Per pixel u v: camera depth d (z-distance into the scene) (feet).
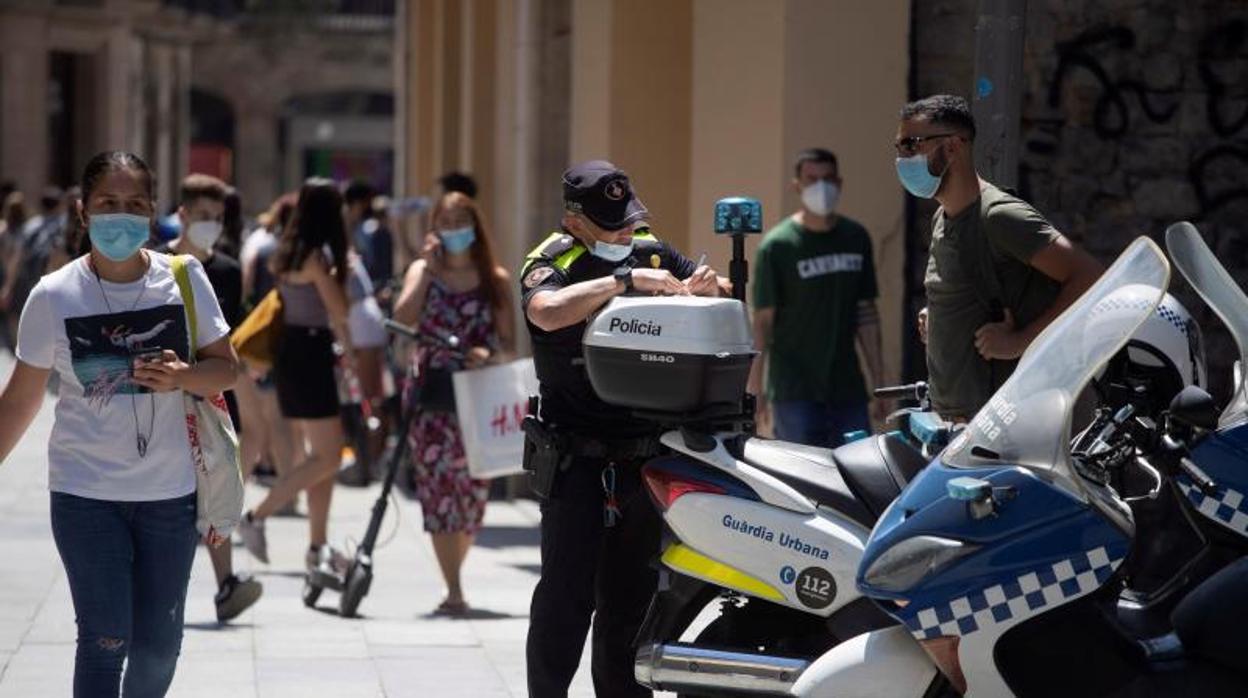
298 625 80.84
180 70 400.88
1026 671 45.37
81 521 52.60
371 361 125.70
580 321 53.62
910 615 45.16
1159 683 45.57
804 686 47.06
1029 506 44.60
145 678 54.60
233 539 105.50
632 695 57.26
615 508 55.06
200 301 53.98
